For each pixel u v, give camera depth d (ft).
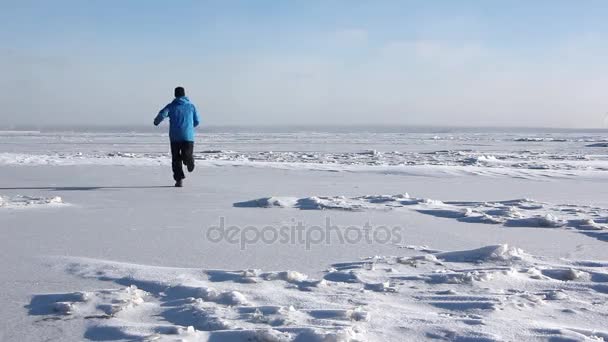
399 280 10.43
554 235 16.11
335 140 172.55
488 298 9.27
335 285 10.09
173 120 28.55
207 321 7.97
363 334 7.42
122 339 7.39
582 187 32.17
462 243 14.78
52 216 18.80
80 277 10.61
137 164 45.42
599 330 7.86
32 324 8.04
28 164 45.27
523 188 31.19
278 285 10.04
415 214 19.85
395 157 72.90
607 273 10.93
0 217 18.49
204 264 11.97
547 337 7.42
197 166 44.60
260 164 46.80
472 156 77.00
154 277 10.43
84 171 38.70
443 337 7.42
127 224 17.21
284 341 7.10
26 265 11.54
